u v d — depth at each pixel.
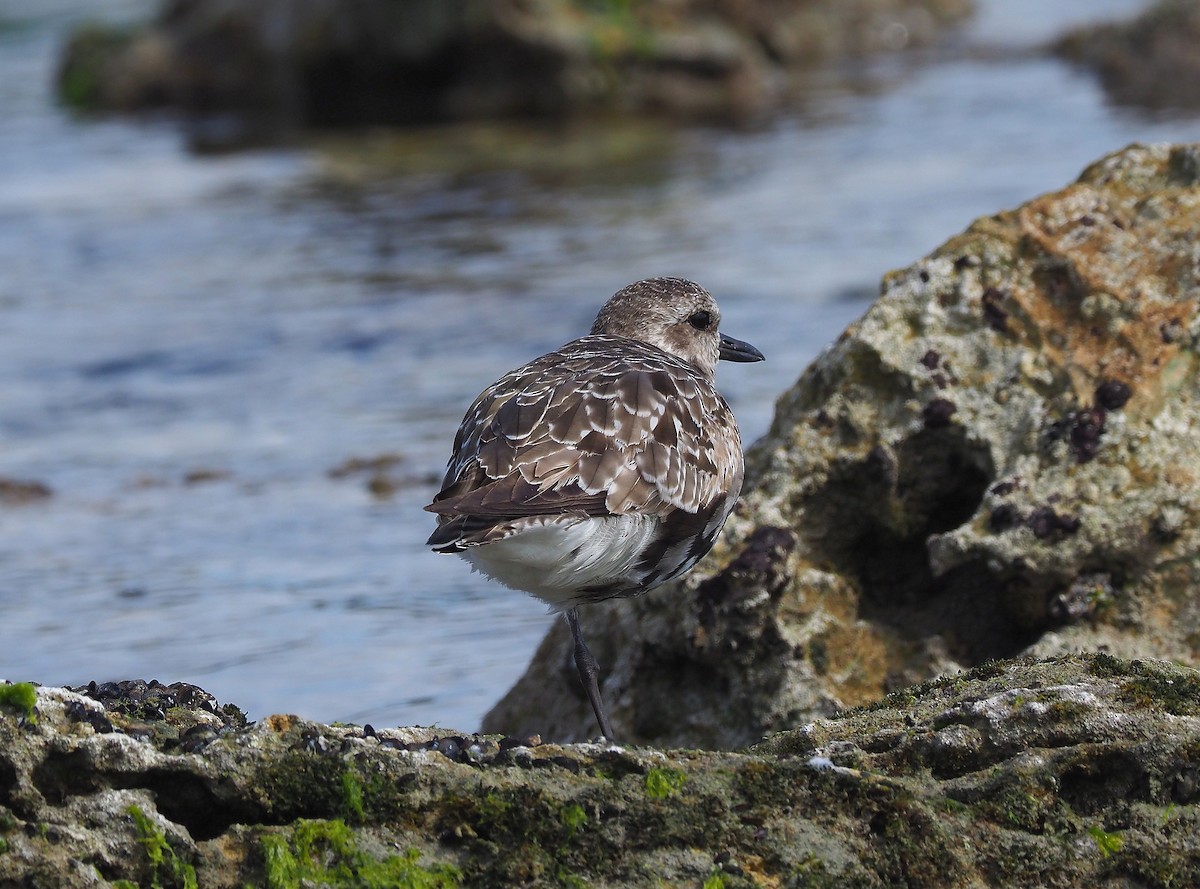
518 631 13.88
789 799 7.23
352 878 6.80
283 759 7.13
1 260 27.20
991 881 7.11
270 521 16.64
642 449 9.07
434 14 38.53
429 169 33.12
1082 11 48.72
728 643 10.95
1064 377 11.05
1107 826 7.29
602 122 37.44
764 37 42.53
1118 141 30.77
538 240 26.88
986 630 11.12
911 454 11.29
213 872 6.85
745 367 19.86
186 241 28.14
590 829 7.05
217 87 40.62
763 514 11.17
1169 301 11.15
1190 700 7.71
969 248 11.57
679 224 27.20
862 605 11.36
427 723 12.08
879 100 37.44
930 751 7.63
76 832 6.81
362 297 24.31
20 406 20.64
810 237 25.64
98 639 13.81
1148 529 10.58
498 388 9.51
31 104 41.69
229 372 21.61
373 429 19.23
